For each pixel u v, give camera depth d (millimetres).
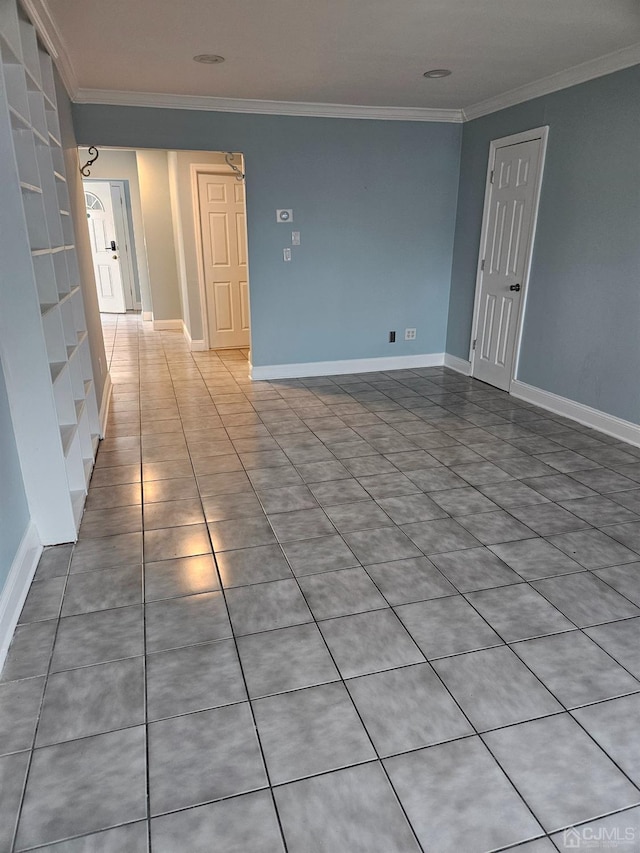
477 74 3748
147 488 2990
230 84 3928
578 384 3969
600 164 3557
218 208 6105
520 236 4379
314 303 5148
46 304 2508
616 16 2762
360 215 5020
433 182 5125
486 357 5012
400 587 2158
